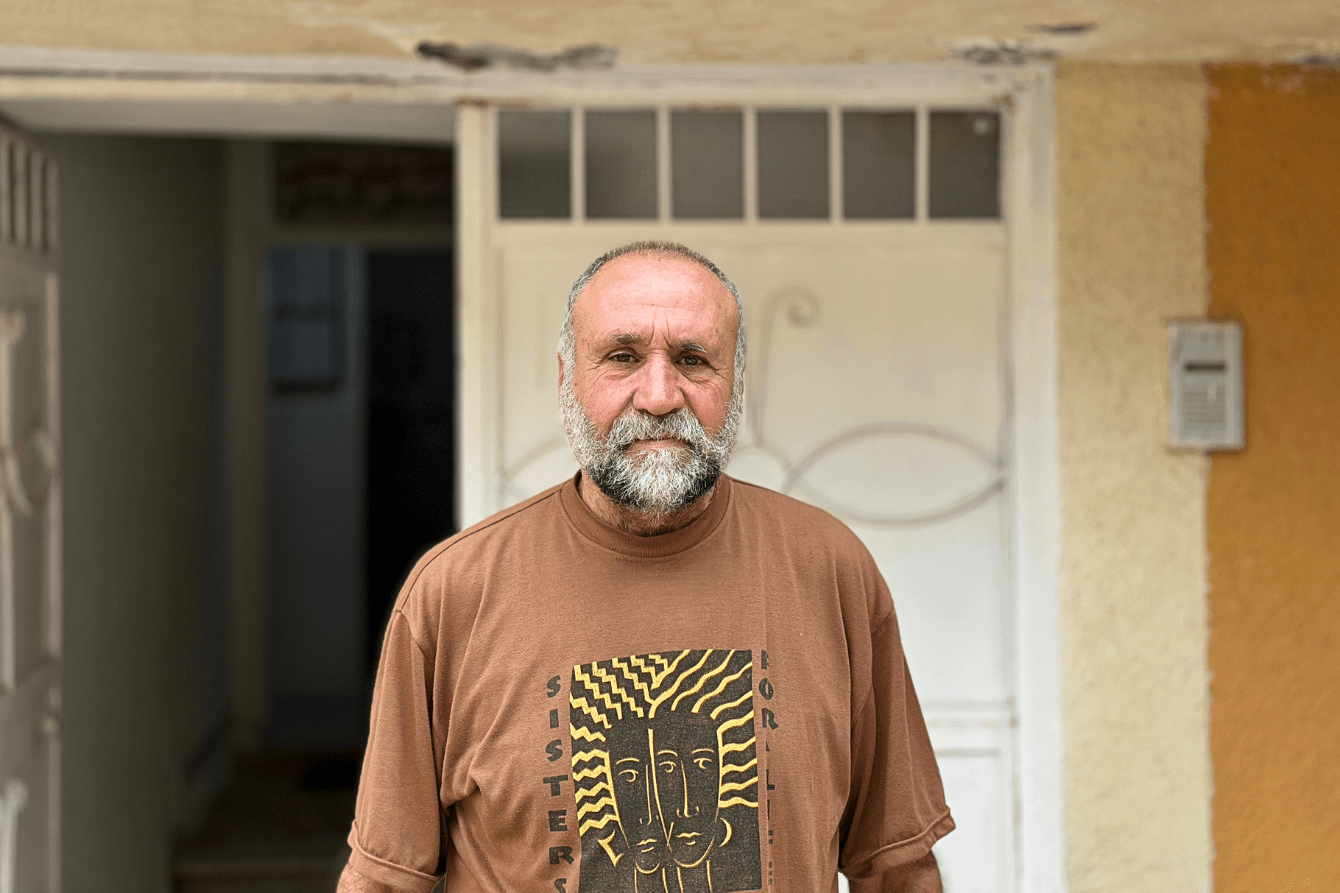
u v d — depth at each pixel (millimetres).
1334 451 2213
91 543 2982
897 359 2322
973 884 2303
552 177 2289
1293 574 2211
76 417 2881
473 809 1281
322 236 5004
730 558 1288
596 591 1254
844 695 1311
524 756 1209
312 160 4992
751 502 1363
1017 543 2301
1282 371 2209
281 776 4719
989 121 2330
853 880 1416
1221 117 2197
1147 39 2062
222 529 4828
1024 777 2285
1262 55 2152
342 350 5461
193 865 3643
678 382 1212
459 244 2266
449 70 2182
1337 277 2211
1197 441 2182
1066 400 2193
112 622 3158
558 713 1213
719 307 1247
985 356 2326
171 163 3920
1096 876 2203
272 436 5418
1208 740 2207
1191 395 2184
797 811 1232
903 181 2328
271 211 4996
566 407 1279
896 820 1352
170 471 3869
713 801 1203
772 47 2092
